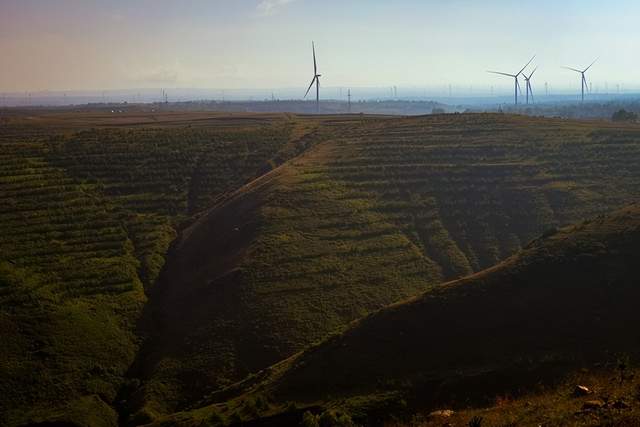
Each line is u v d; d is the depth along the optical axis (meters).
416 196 89.81
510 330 40.03
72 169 102.81
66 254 78.00
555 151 101.25
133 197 97.00
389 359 40.19
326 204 85.31
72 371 56.31
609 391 27.61
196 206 98.31
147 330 65.25
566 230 52.16
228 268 71.62
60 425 47.94
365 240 77.25
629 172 92.44
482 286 45.00
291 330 58.25
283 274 67.88
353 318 60.66
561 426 22.81
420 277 69.88
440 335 41.16
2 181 95.00
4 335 59.69
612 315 39.12
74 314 64.81
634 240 45.50
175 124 152.25
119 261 77.62
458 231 81.75
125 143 117.38
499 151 103.06
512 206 85.94
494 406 30.59
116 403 53.81
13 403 52.09
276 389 40.53
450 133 114.31
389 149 107.06
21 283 68.69
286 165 103.12
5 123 165.88
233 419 37.31
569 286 42.72
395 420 32.28
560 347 37.22
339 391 38.28
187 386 53.31
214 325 60.91
